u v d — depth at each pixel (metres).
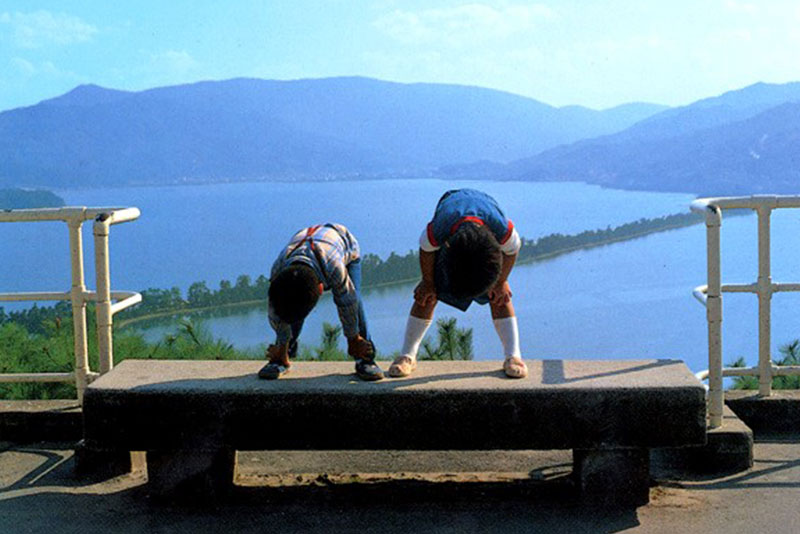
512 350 3.89
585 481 3.73
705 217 4.19
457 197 3.75
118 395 3.65
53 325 6.68
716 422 4.20
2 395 5.86
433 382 3.72
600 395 3.59
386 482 4.07
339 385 3.69
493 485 4.00
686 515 3.63
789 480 4.03
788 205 4.48
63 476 4.22
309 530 3.55
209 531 3.55
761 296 4.69
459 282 3.44
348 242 3.90
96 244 4.45
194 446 3.67
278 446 3.66
